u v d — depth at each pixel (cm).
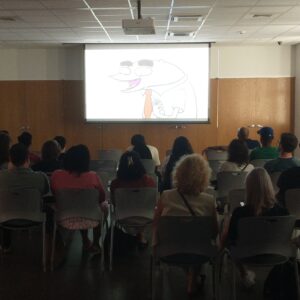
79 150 386
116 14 626
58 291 337
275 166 423
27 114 990
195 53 918
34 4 559
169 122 941
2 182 390
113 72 932
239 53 951
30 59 976
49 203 411
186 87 927
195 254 287
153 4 565
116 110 942
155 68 927
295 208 356
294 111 955
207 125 966
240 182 424
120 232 429
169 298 325
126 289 341
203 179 295
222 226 357
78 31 766
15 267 389
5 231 420
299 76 923
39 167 459
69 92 979
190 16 640
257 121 962
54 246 397
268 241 276
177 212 293
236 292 333
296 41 892
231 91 959
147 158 573
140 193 378
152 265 307
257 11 609
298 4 568
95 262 400
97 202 377
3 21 671
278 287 304
